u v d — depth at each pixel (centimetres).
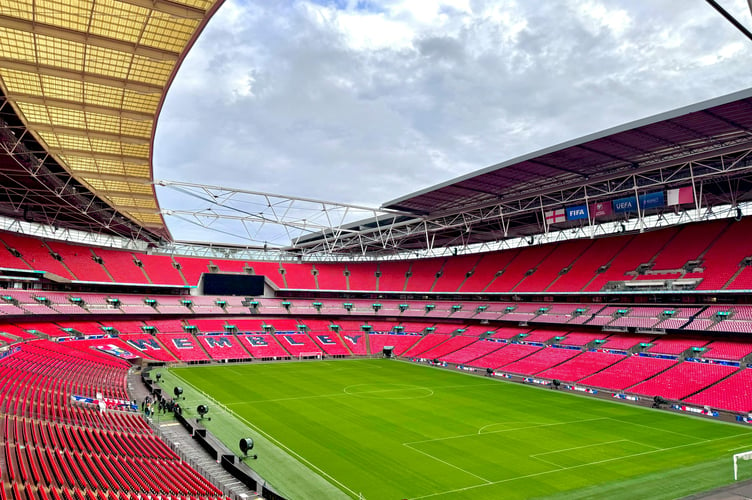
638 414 5059
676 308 6969
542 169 6138
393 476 3294
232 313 9906
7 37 3450
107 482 2508
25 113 4519
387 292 10812
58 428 3291
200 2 3145
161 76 3984
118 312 8606
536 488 3095
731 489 3034
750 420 4753
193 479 2880
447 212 8312
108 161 5619
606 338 7288
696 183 6475
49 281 8388
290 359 8881
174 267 10225
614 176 6131
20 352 5553
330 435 4231
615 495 2964
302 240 11669
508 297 9425
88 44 3509
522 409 5259
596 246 8806
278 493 2962
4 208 7950
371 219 9419
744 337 6034
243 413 4919
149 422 4281
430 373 7644
